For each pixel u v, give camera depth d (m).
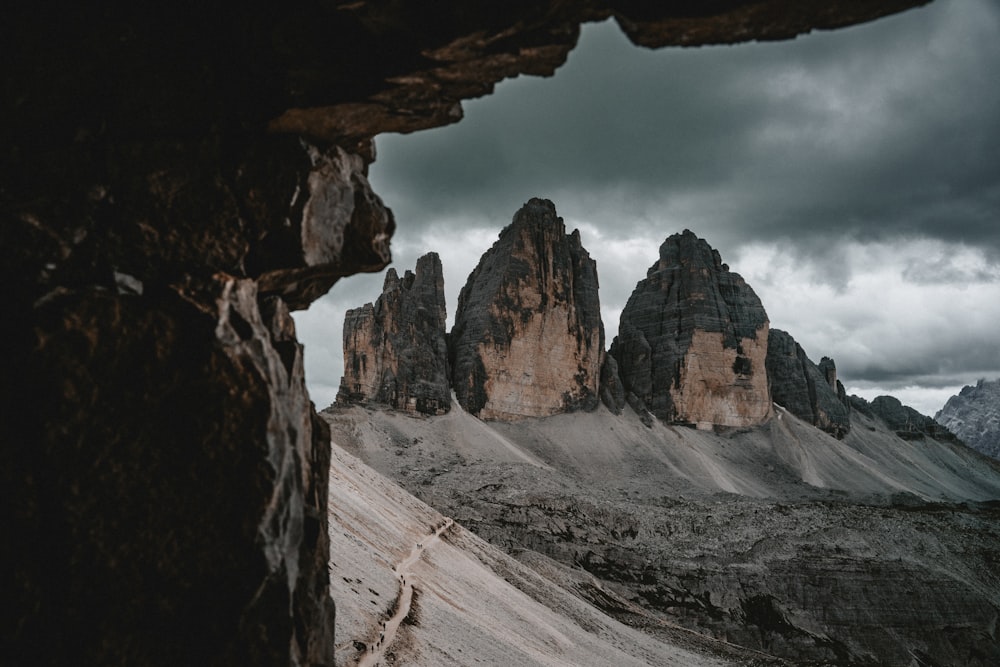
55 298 10.65
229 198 12.21
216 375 11.07
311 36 11.74
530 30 11.60
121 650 10.55
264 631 11.30
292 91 12.28
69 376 10.51
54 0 11.16
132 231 11.57
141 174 11.66
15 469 10.31
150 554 10.76
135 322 10.95
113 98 11.54
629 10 11.26
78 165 11.33
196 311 11.23
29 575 10.30
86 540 10.49
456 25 11.37
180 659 10.83
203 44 11.89
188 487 10.95
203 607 10.95
